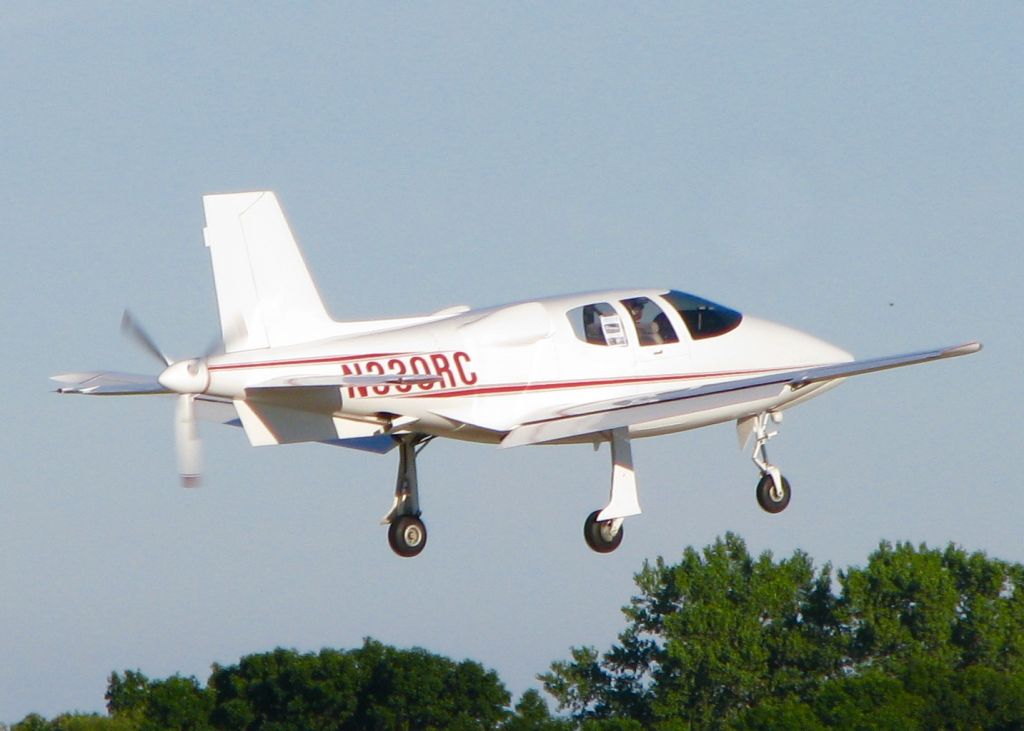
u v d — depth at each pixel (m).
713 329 95.50
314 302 86.12
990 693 133.00
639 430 92.06
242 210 85.62
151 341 79.25
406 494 93.69
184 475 79.25
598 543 92.75
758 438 98.56
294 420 84.19
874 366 89.56
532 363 89.31
